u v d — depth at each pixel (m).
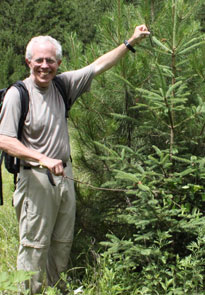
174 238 3.30
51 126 2.93
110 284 3.04
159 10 3.49
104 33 3.47
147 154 3.62
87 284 3.28
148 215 2.98
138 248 3.02
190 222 2.94
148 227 3.22
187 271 2.94
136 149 3.66
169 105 2.95
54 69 2.89
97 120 3.65
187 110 3.17
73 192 3.15
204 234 3.00
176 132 3.27
